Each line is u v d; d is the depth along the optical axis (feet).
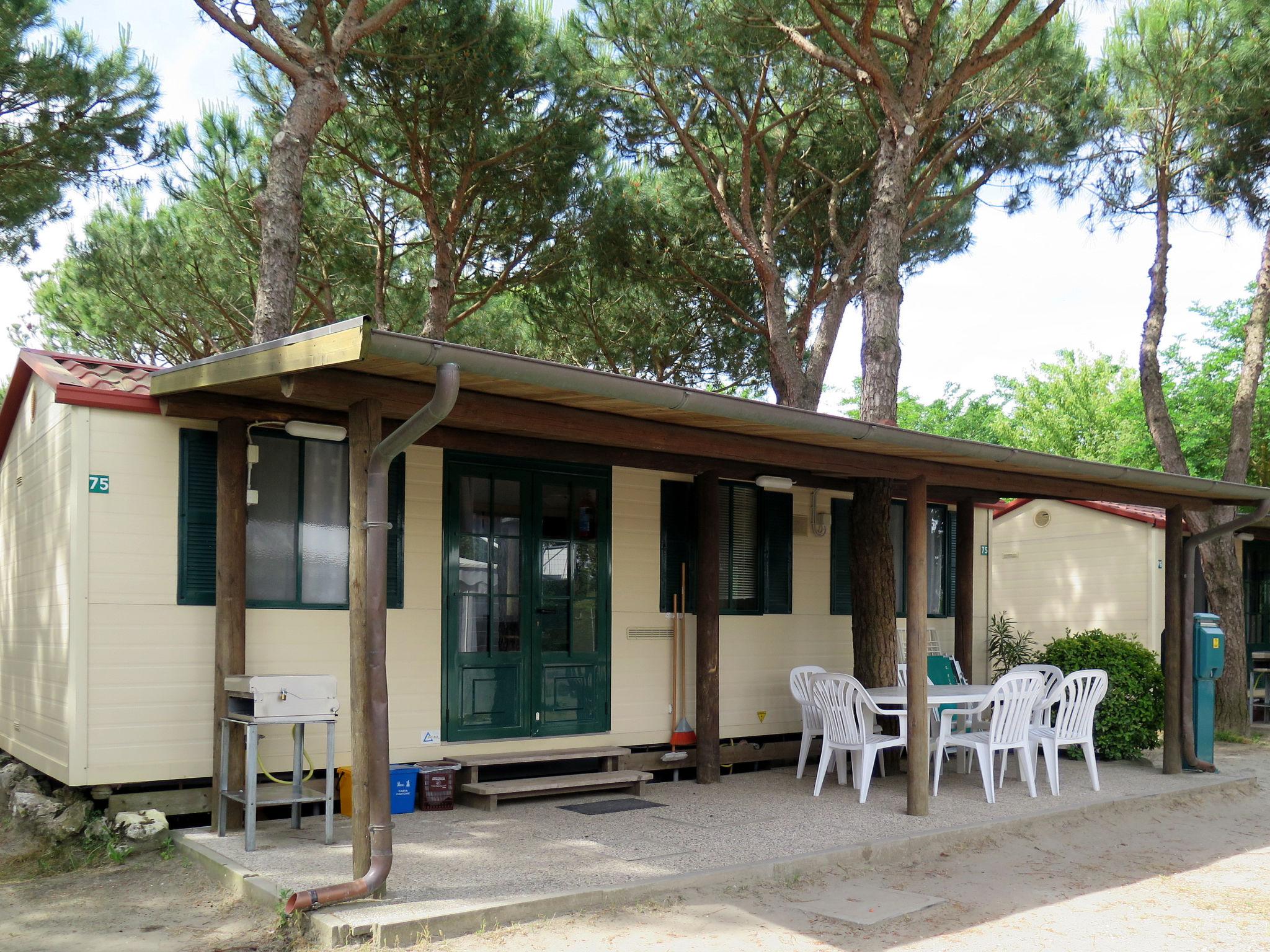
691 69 38.11
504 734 25.35
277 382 17.65
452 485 24.90
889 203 31.89
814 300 44.52
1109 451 94.27
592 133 38.99
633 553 27.96
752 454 20.89
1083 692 26.63
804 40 32.30
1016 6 30.86
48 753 21.97
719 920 16.25
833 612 32.37
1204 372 71.00
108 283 43.45
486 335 53.26
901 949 15.39
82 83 33.91
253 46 28.14
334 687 19.75
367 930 14.60
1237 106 39.73
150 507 21.07
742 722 29.71
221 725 20.39
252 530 22.25
